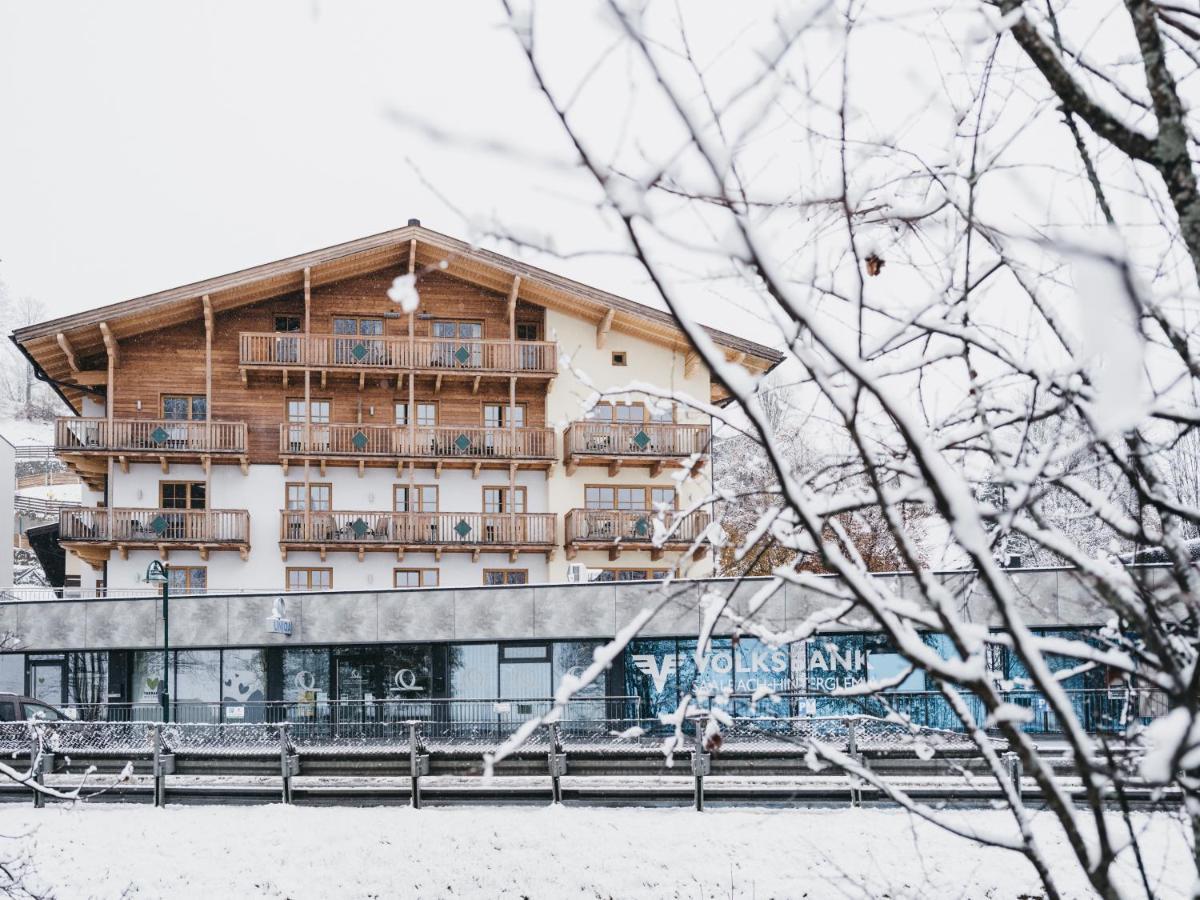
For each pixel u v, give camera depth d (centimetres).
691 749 1519
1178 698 370
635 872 1377
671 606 2611
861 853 1348
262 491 3378
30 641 2853
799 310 314
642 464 3412
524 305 3484
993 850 1314
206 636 2828
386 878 1420
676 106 289
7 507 4569
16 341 3183
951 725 1639
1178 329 393
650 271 318
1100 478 476
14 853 1466
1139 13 361
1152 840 1233
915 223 447
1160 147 363
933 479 333
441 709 1825
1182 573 397
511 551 3353
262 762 1659
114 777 1678
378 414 3453
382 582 3366
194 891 1417
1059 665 1841
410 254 3362
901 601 399
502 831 1470
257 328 3419
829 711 2295
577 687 433
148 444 3284
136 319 3325
